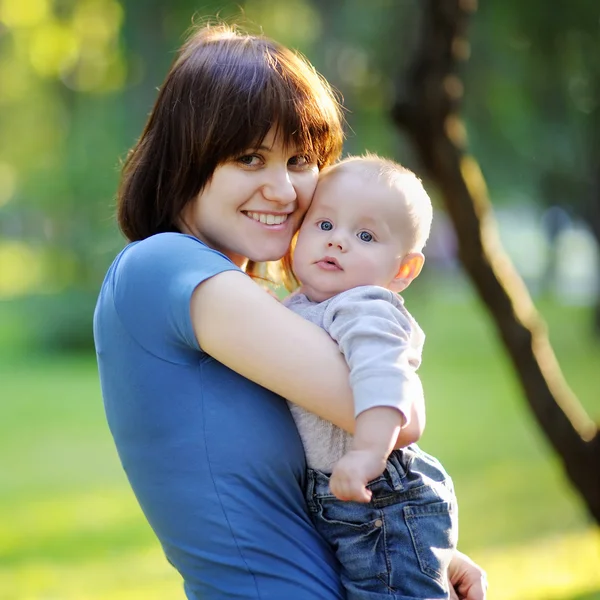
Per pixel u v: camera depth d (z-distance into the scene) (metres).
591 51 14.34
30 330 21.77
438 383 16.59
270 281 2.99
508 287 4.72
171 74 2.45
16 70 20.55
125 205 2.54
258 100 2.32
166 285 2.26
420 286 24.47
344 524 2.31
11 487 10.23
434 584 2.31
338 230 2.46
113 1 16.89
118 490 10.07
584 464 4.67
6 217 35.88
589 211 15.63
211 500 2.24
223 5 14.78
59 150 21.31
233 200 2.37
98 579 7.04
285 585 2.24
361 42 16.73
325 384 2.19
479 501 9.09
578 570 6.82
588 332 20.50
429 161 4.70
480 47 15.52
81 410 15.05
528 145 18.17
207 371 2.27
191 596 2.38
